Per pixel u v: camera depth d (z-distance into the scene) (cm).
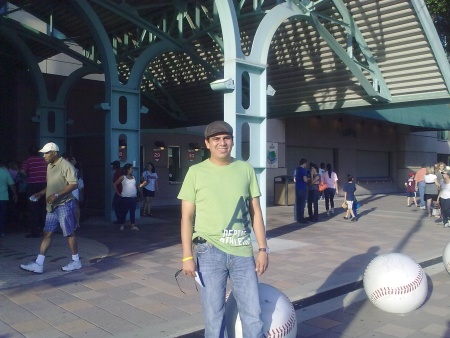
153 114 2103
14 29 1446
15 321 531
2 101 1792
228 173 372
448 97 1323
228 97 945
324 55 1388
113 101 1335
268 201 2114
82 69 1552
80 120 1869
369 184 2786
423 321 571
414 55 1255
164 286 674
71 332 500
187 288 664
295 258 880
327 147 2491
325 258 885
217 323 358
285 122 2238
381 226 1360
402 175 2994
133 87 1373
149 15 1445
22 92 1730
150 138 1858
